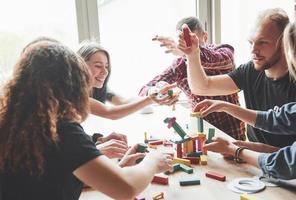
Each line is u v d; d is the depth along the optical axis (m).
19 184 0.74
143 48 2.38
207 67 1.82
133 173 0.80
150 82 1.94
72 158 0.73
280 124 1.22
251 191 0.94
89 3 2.24
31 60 0.77
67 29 2.25
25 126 0.73
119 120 1.85
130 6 2.32
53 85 0.76
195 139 1.22
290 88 1.34
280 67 1.34
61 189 0.74
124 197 0.76
